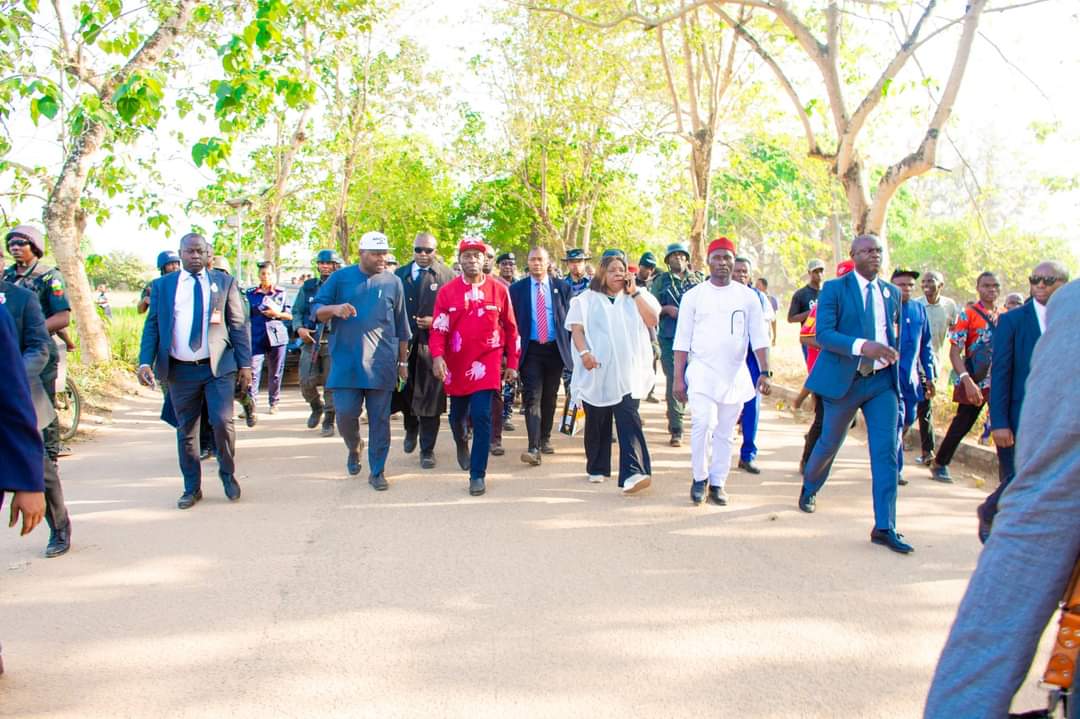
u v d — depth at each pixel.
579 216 31.33
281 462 8.13
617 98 21.34
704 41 16.06
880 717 3.31
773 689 3.53
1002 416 5.29
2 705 3.37
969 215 15.04
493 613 4.30
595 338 6.72
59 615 4.28
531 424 8.02
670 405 9.14
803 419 11.30
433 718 3.28
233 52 8.34
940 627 4.18
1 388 3.09
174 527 5.86
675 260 9.45
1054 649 2.04
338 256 10.09
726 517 6.15
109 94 11.23
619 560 5.14
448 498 6.69
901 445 7.42
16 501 3.14
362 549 5.35
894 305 5.81
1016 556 1.92
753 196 18.47
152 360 6.36
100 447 9.06
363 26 13.98
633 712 3.33
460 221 44.00
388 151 31.66
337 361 7.00
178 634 4.05
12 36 8.05
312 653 3.83
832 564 5.11
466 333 6.90
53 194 12.73
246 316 6.74
